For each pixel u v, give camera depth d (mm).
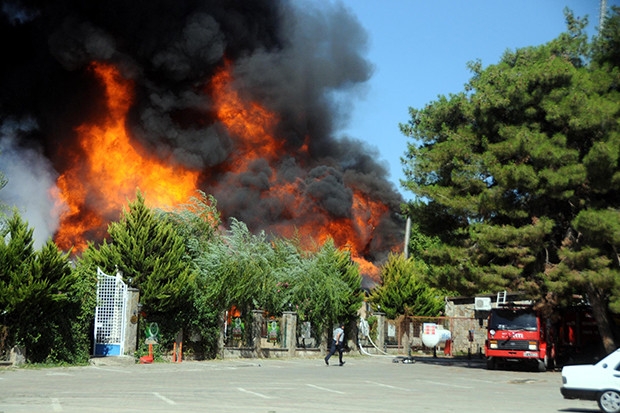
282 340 42031
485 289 35438
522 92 33875
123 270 32188
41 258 26797
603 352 37781
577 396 16438
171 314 33562
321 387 21766
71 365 27984
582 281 33281
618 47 35062
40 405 14828
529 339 34438
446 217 39156
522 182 33656
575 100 32750
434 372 31906
